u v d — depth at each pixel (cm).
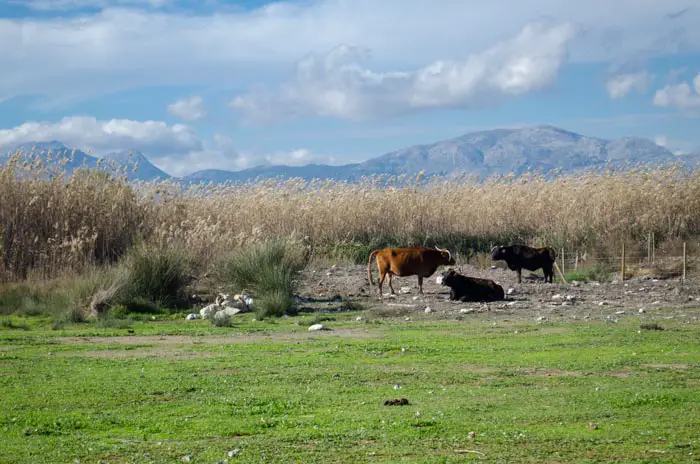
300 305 2111
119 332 1653
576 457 702
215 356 1314
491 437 774
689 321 1691
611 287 2377
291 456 721
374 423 839
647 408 891
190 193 2919
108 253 2483
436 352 1328
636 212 3116
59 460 715
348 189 3222
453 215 3228
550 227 3138
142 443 777
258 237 2534
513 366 1186
